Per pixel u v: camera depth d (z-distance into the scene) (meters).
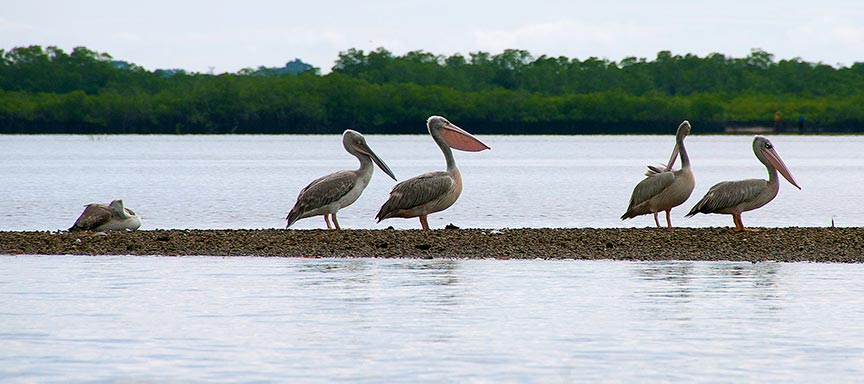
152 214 27.64
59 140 112.38
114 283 14.01
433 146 95.88
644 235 18.14
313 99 129.88
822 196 33.59
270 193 35.81
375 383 9.28
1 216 26.84
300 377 9.46
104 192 35.91
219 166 57.19
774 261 15.91
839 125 136.50
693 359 10.00
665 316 11.83
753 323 11.45
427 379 9.41
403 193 19.22
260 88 130.50
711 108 134.50
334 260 16.16
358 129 132.12
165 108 130.62
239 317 11.81
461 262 15.95
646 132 135.75
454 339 10.79
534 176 46.88
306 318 11.77
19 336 10.89
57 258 16.36
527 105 133.75
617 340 10.72
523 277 14.49
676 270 15.10
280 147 92.12
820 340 10.68
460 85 141.25
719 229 19.03
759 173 51.25
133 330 11.17
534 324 11.46
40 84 141.50
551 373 9.57
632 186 39.53
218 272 14.96
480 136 134.25
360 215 26.53
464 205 30.05
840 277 14.44
